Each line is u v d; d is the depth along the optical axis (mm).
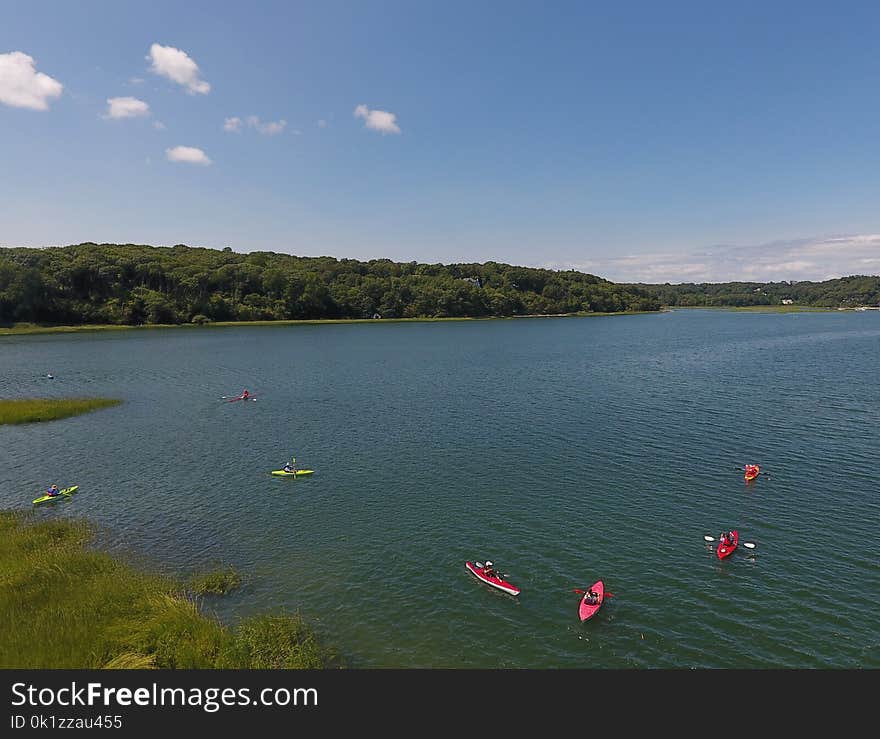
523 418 61688
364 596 27516
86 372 94188
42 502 38844
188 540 33375
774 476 42688
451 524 35250
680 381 84500
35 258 178875
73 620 24016
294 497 39750
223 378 89312
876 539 32781
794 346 135500
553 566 30172
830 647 23844
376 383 85062
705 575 29156
